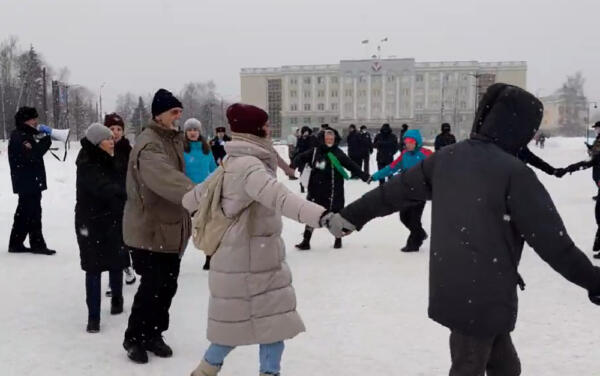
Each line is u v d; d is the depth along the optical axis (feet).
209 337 11.24
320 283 21.57
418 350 14.87
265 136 11.53
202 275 22.99
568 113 398.83
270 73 345.10
